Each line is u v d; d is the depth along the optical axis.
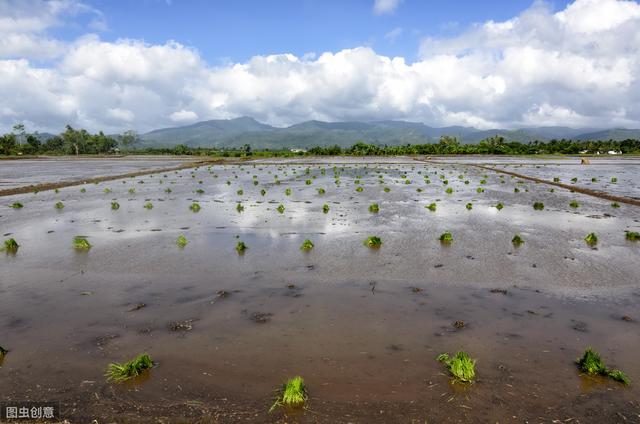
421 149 97.44
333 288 8.53
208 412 4.71
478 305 7.61
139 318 7.19
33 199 22.69
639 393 4.99
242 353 5.98
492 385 5.16
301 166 51.88
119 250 11.61
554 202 20.14
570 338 6.35
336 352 5.99
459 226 14.45
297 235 13.26
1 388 5.22
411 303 7.72
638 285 8.57
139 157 94.69
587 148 100.94
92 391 5.13
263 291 8.40
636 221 15.34
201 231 13.99
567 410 4.70
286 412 4.68
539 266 9.82
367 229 14.03
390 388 5.12
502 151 93.62
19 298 8.16
